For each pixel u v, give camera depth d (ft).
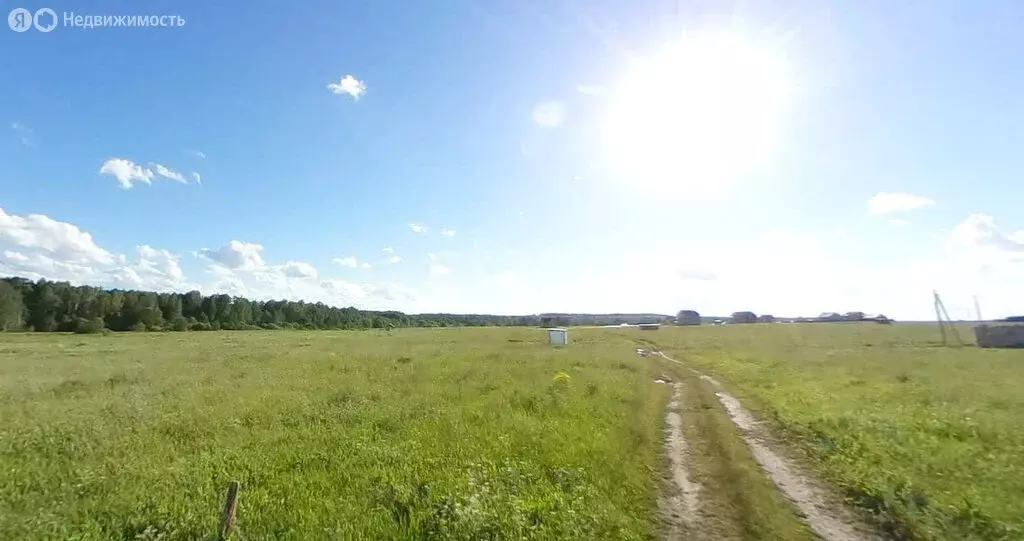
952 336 228.02
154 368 113.60
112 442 49.62
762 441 54.65
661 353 168.25
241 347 185.37
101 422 56.95
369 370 107.76
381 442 50.21
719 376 108.78
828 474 43.29
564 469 41.60
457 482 38.81
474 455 45.85
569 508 34.47
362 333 327.26
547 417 60.64
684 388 91.30
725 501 38.04
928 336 231.50
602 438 51.19
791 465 46.47
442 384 87.35
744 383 96.27
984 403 68.33
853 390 81.15
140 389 82.02
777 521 34.55
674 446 52.49
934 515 33.91
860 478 41.16
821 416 61.41
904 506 35.53
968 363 120.88
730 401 78.18
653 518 35.19
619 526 32.89
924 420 57.26
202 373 103.86
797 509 36.63
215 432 54.24
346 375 99.86
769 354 150.51
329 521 32.53
